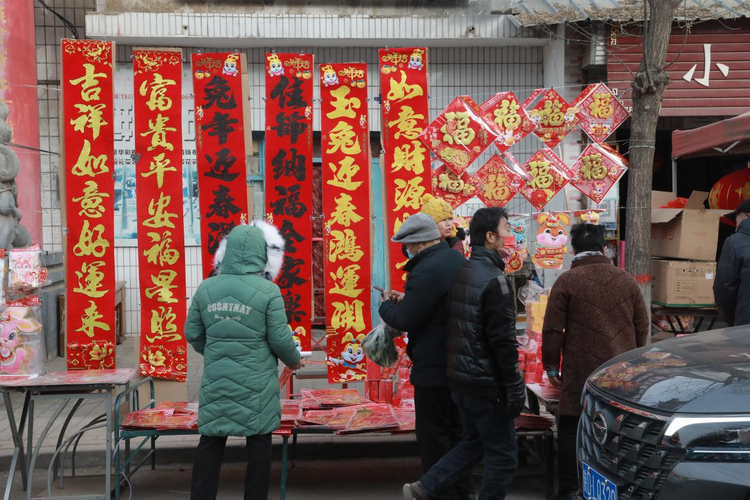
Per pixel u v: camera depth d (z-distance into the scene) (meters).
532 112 5.70
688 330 7.38
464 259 4.05
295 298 5.42
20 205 7.77
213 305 3.89
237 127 5.36
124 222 9.03
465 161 5.52
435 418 4.05
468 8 8.92
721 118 9.12
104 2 8.64
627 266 5.70
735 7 8.26
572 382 4.24
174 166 5.37
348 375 5.46
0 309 4.57
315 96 9.11
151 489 4.78
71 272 5.30
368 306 5.46
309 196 5.41
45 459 5.19
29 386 4.29
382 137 5.54
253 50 9.05
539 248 5.67
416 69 5.50
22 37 7.61
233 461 5.37
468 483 4.02
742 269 4.82
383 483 4.93
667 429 2.77
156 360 5.37
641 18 8.06
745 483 2.53
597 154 5.70
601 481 3.13
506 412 3.73
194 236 9.04
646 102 5.59
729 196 7.13
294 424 4.43
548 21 8.13
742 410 2.66
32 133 7.84
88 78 5.29
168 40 8.70
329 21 8.69
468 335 3.73
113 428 4.78
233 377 3.82
